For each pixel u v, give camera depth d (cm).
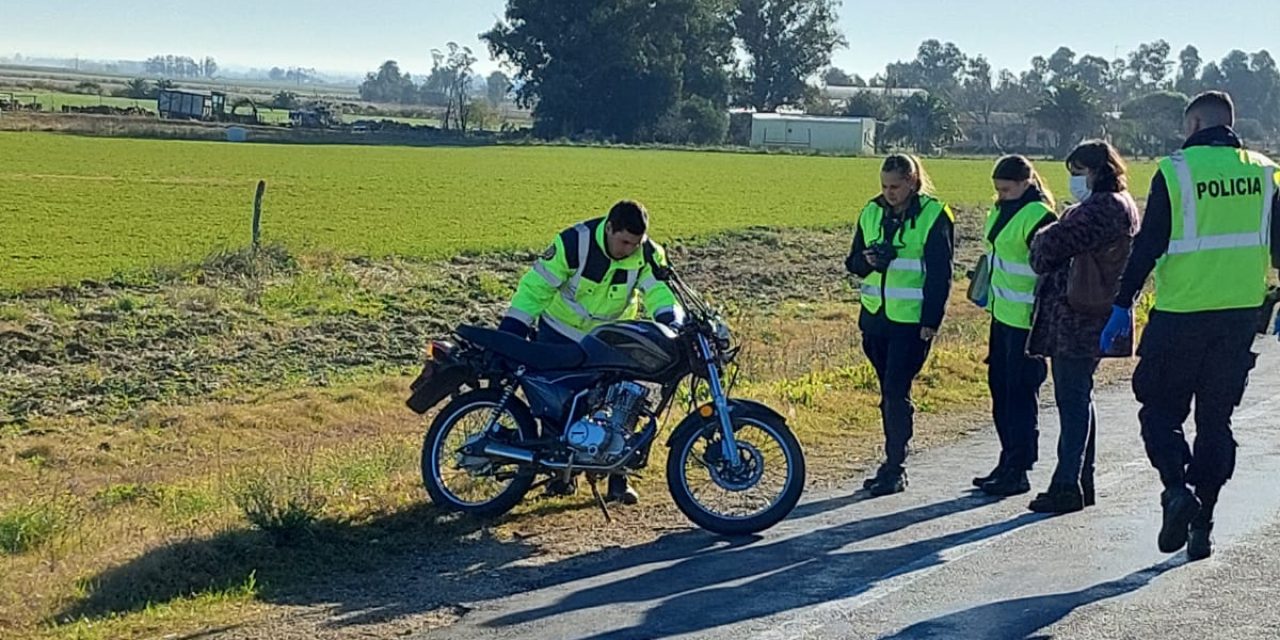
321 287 2317
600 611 628
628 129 10325
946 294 855
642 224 778
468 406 802
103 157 6259
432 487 805
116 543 766
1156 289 693
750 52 12431
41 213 3706
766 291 2648
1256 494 836
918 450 1021
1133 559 702
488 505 798
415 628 609
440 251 2977
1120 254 793
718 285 2697
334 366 1805
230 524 756
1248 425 1073
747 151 9706
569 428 777
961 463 971
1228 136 679
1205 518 695
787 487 767
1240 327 674
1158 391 689
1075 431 811
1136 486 877
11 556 758
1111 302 796
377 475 902
